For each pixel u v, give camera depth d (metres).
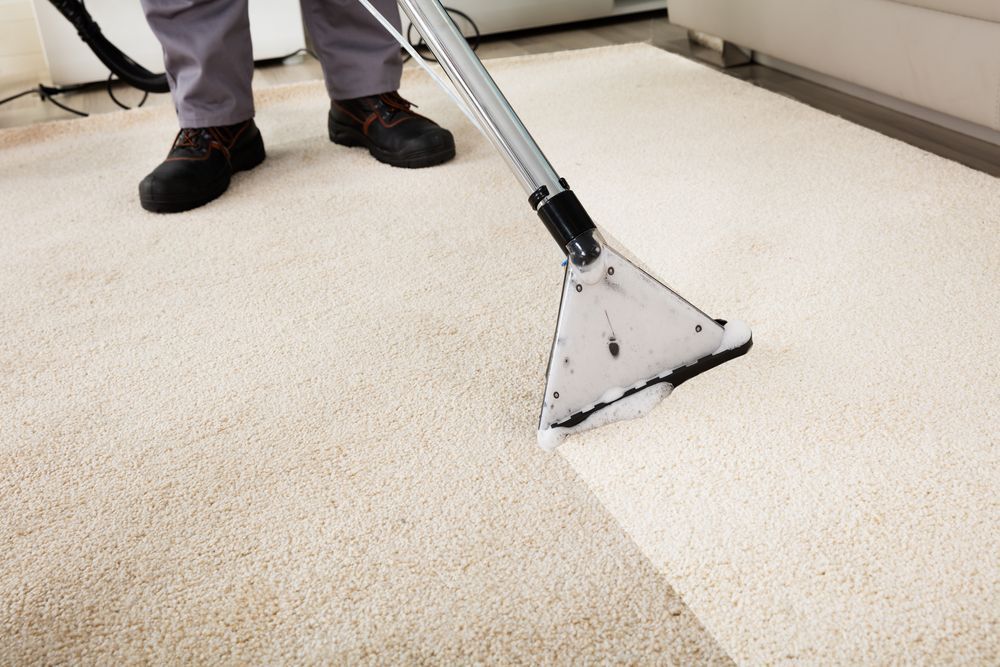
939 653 0.55
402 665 0.57
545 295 1.00
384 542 0.67
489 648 0.57
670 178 1.30
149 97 1.94
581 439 0.77
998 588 0.59
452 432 0.79
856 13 1.48
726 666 0.55
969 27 1.28
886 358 0.84
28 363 0.94
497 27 2.23
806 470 0.71
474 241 1.15
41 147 1.61
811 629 0.57
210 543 0.68
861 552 0.63
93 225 1.28
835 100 1.62
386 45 1.44
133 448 0.80
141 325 1.00
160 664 0.58
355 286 1.06
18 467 0.78
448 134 1.43
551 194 0.71
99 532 0.70
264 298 1.04
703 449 0.74
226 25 1.32
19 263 1.17
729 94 1.65
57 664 0.59
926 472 0.69
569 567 0.63
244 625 0.61
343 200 1.31
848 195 1.20
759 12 1.73
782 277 1.00
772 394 0.80
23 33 2.35
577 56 1.97
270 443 0.79
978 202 1.14
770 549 0.63
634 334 0.75
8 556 0.68
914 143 1.39
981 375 0.80
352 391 0.86
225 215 1.29
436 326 0.96
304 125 1.69
